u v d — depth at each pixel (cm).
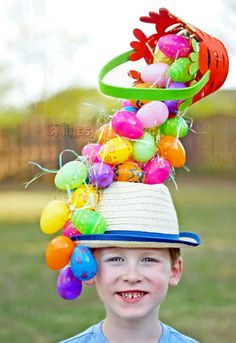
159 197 296
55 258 292
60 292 303
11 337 653
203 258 1002
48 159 1616
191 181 1781
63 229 296
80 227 288
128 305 292
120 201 293
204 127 1764
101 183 293
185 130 306
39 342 636
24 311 742
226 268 935
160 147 303
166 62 307
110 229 292
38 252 1069
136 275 290
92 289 838
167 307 754
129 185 295
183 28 309
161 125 304
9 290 836
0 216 1404
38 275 914
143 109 297
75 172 293
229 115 1756
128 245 288
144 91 288
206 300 779
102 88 295
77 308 752
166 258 298
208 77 294
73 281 300
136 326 297
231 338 646
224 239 1133
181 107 302
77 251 289
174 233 299
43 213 294
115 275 292
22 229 1276
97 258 296
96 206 296
